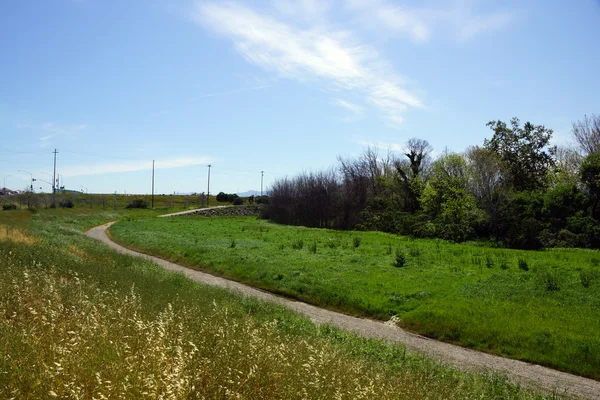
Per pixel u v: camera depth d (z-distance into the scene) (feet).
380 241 112.06
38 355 14.37
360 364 22.95
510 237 106.42
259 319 36.17
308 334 33.35
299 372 17.35
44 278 28.58
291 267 69.82
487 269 68.18
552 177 156.66
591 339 38.58
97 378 12.55
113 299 26.68
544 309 46.83
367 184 204.95
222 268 73.15
